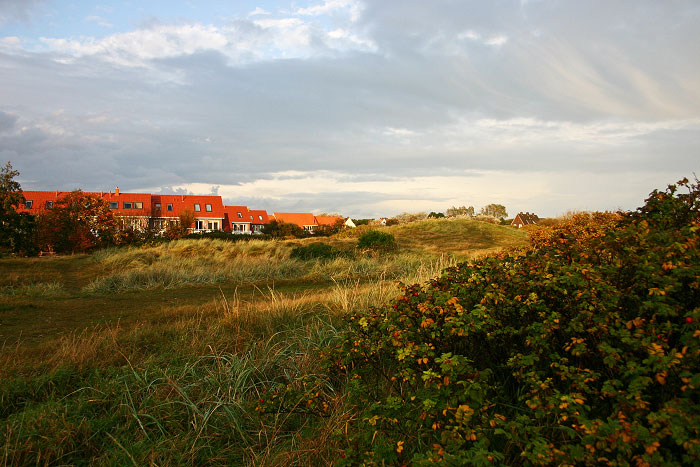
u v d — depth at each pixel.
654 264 2.39
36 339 6.42
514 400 2.97
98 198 27.25
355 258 17.12
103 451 3.25
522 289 2.94
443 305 2.88
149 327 6.51
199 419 3.63
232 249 19.27
